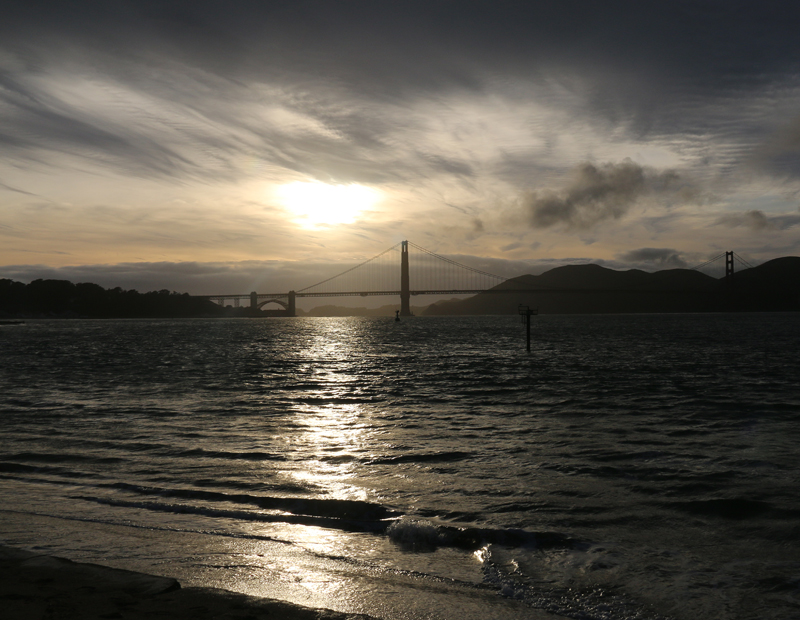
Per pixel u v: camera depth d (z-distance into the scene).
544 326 126.75
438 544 7.10
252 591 5.66
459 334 91.19
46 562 6.08
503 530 7.37
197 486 9.67
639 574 6.21
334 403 20.62
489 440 13.76
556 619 5.20
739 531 7.55
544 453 12.29
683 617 5.28
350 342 70.00
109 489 9.50
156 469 10.85
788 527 7.68
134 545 6.94
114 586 5.51
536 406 19.66
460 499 8.94
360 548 6.94
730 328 105.56
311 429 15.27
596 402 20.41
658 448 12.77
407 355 47.22
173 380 28.62
